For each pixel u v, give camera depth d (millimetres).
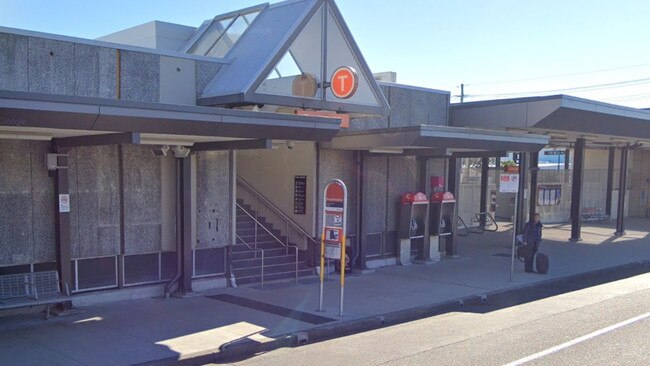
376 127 16672
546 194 31172
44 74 10430
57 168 10578
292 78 13039
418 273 16016
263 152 16562
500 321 11164
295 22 13086
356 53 14320
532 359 8547
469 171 30906
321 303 11344
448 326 10789
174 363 8266
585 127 19891
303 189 15523
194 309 11273
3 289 10094
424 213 17562
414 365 8297
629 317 11367
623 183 26031
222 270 13539
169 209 12523
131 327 9906
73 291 11180
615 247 22219
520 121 18188
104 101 8570
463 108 19297
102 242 11555
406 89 17516
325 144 15148
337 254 11031
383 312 11406
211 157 13211
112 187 11656
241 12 15016
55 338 9180
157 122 9250
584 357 8648
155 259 12359
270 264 14859
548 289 14727
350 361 8531
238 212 16734
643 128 22766
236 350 8906
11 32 10039
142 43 17297
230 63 13203
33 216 10586
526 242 16500
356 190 16016
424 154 15602
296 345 9570
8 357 8227
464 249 21031
